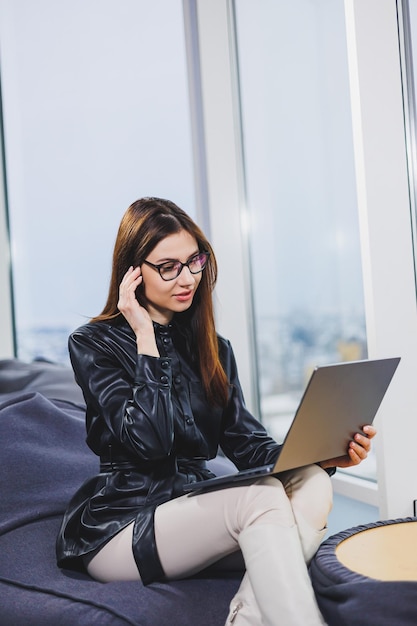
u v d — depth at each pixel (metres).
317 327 3.00
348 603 1.42
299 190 3.04
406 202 2.29
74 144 3.70
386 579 1.46
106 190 3.67
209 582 1.74
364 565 1.54
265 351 3.37
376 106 2.27
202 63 3.36
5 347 3.67
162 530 1.70
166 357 1.89
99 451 1.90
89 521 1.80
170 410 1.79
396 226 2.28
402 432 2.27
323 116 2.85
